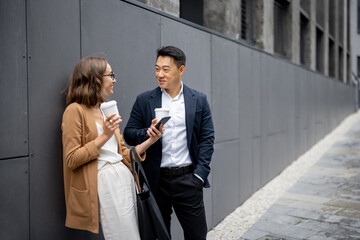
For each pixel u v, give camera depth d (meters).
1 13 1.67
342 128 14.98
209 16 5.20
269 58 6.30
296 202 4.77
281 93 7.10
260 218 4.13
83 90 1.82
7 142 1.71
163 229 1.83
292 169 7.30
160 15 3.00
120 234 1.78
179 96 2.17
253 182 5.39
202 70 3.75
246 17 6.67
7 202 1.72
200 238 2.18
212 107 3.97
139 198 1.86
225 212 4.30
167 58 2.05
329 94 13.77
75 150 1.73
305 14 10.71
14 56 1.73
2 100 1.68
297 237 3.48
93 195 1.76
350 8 21.03
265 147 6.00
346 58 20.08
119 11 2.49
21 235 1.79
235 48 4.69
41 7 1.87
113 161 1.87
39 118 1.87
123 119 2.54
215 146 4.02
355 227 3.72
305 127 9.49
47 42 1.91
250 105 5.27
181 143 2.13
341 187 5.52
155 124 1.92
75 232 2.12
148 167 2.12
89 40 2.21
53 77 1.95
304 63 11.51
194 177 2.14
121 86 2.51
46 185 1.92
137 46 2.69
